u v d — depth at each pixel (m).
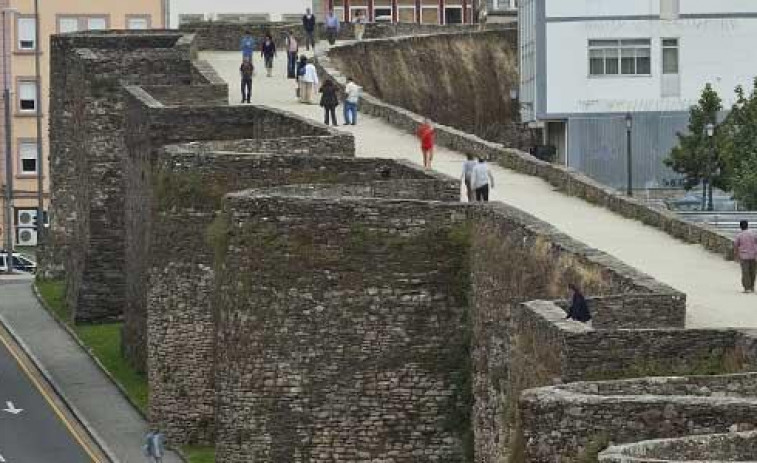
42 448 100.12
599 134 166.25
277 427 80.44
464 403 78.94
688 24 166.62
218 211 95.44
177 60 125.50
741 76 167.75
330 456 80.06
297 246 80.19
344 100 122.81
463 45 164.75
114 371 114.81
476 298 77.75
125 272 119.06
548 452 53.34
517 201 95.50
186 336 97.69
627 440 52.72
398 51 156.62
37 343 125.00
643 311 64.81
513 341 70.94
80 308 127.88
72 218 142.00
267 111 105.44
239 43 147.25
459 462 78.88
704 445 50.72
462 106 162.75
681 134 150.75
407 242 79.38
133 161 112.38
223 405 81.62
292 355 80.19
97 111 126.31
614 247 84.94
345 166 91.25
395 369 79.44
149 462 95.38
